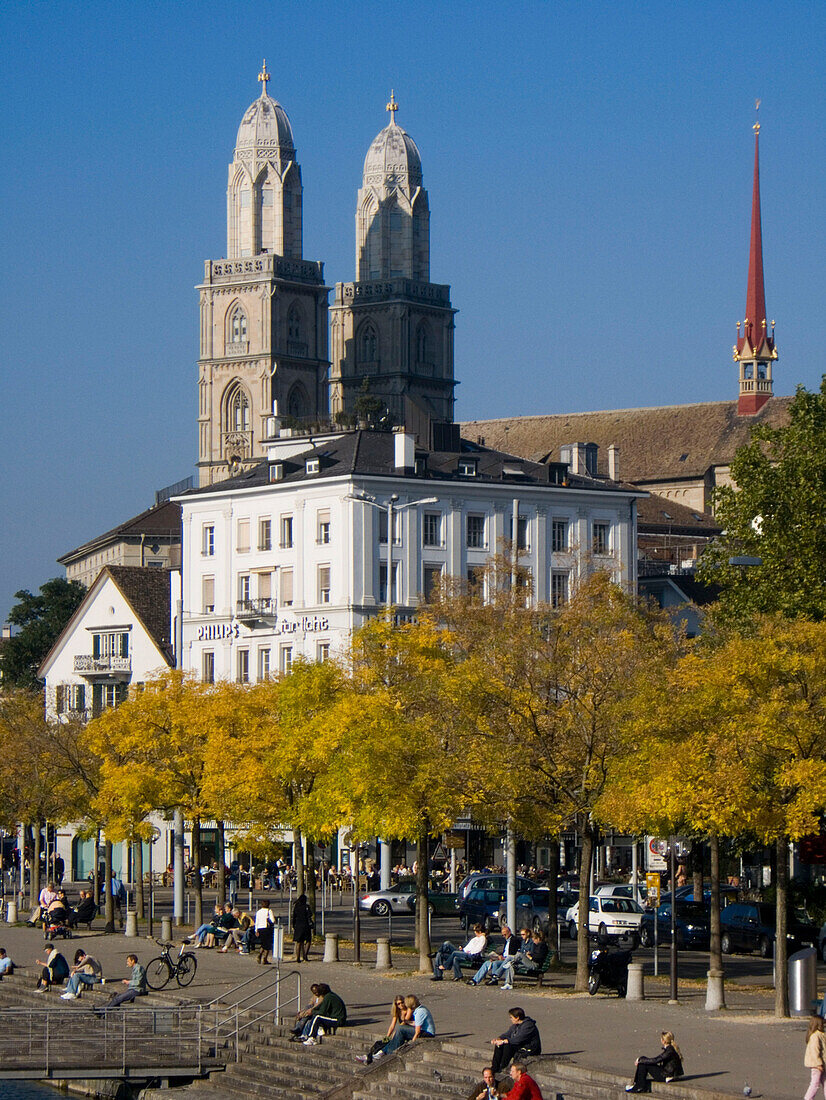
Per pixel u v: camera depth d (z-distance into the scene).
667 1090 65.38
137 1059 84.56
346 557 185.12
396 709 104.44
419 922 102.19
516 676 97.06
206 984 99.38
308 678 120.00
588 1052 72.56
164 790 128.50
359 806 106.00
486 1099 66.12
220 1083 82.75
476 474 194.38
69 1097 90.12
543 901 134.62
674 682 89.88
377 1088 73.81
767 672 84.75
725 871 152.25
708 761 84.31
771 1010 84.19
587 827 94.00
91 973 102.00
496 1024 80.81
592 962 92.69
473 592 119.75
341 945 117.75
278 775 120.06
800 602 125.56
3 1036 87.00
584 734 94.00
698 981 97.62
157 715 131.38
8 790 151.50
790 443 137.12
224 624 197.00
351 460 189.12
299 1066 80.75
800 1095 63.47
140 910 139.00
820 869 154.88
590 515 199.62
